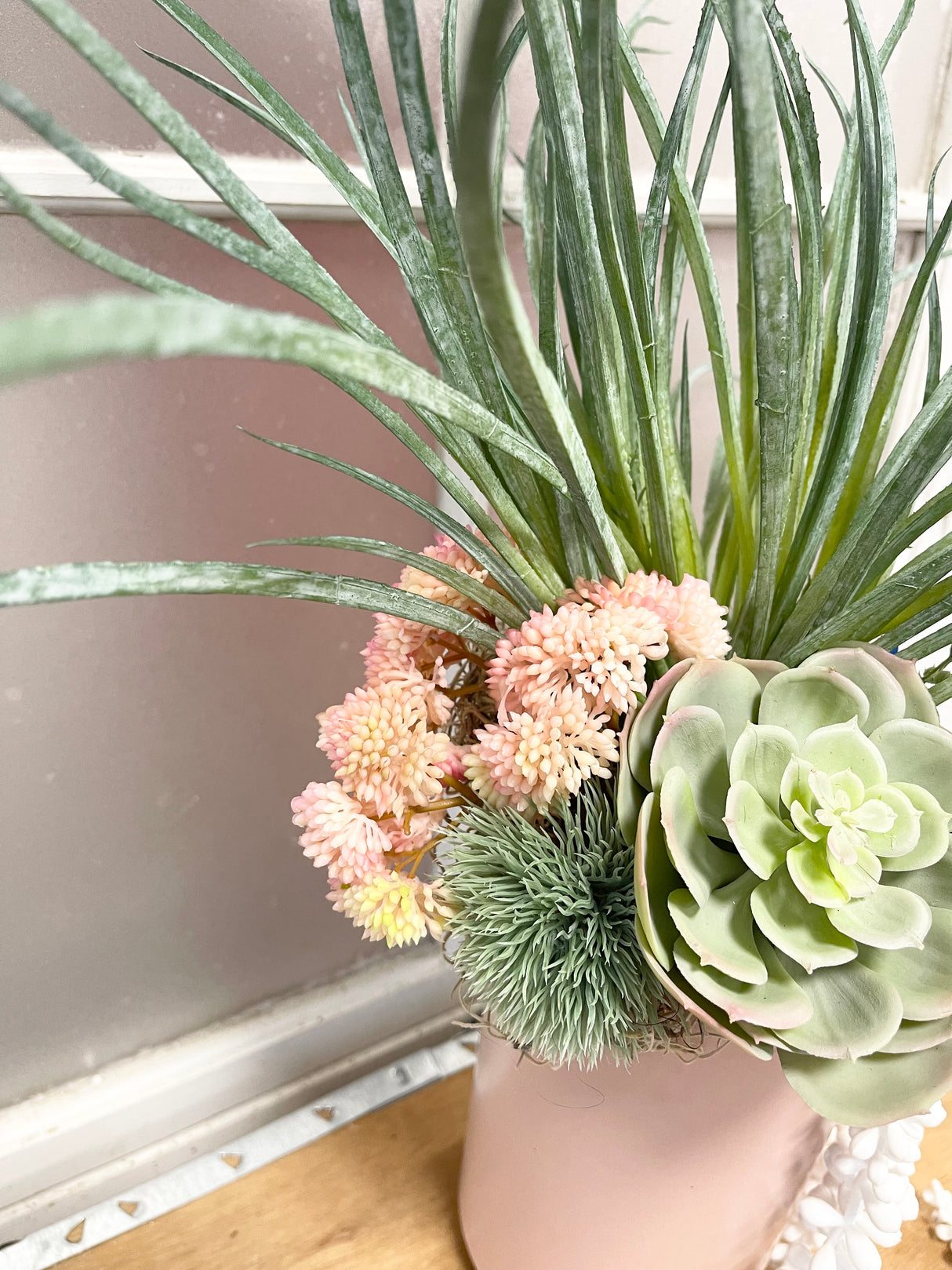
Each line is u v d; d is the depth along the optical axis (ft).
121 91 1.01
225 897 2.41
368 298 2.16
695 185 1.67
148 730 2.18
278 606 2.26
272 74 1.91
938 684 1.56
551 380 1.09
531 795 1.38
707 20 1.40
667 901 1.29
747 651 1.56
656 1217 1.67
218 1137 2.48
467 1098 2.58
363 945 2.68
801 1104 1.60
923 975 1.32
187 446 2.06
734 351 2.66
